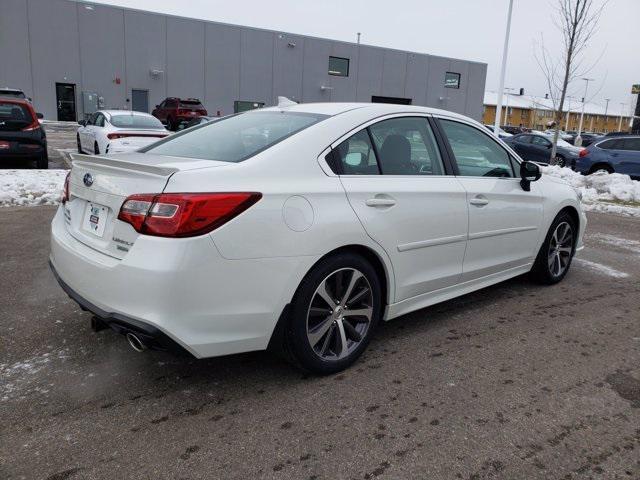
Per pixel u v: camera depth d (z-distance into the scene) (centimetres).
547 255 492
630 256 650
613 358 355
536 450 254
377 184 326
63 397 287
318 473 233
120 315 258
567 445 258
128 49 3353
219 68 3644
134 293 252
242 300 268
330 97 4078
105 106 3347
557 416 283
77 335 362
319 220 290
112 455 241
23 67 3112
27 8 3066
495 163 434
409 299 359
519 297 475
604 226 861
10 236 615
